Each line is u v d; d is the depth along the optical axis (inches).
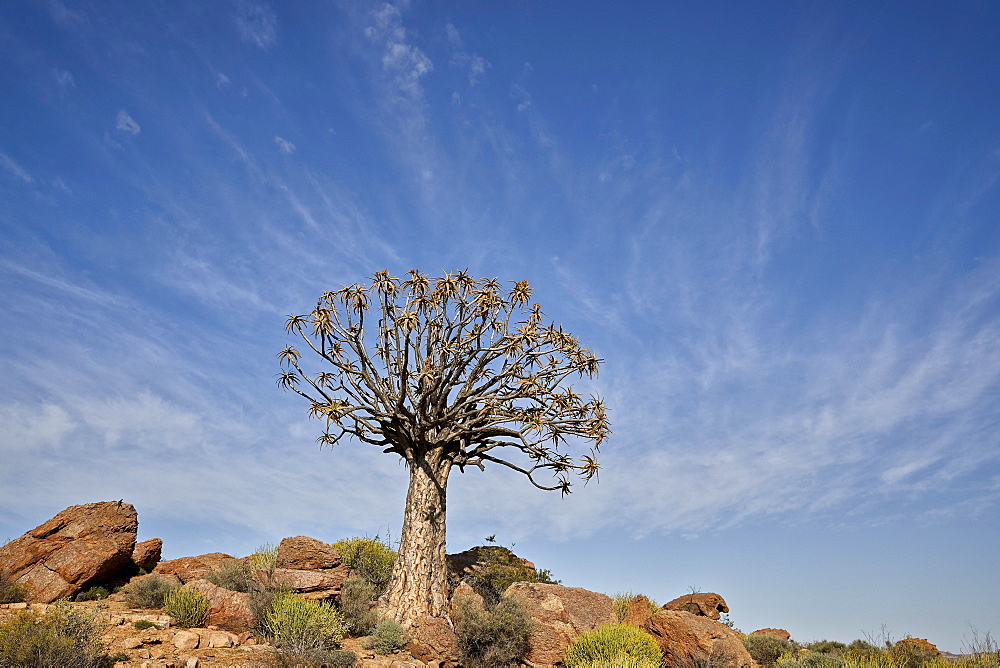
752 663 737.6
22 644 478.3
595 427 844.0
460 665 713.6
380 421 854.5
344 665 595.5
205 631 626.5
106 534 830.5
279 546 892.6
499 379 864.3
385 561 971.3
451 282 865.5
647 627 818.2
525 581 969.5
